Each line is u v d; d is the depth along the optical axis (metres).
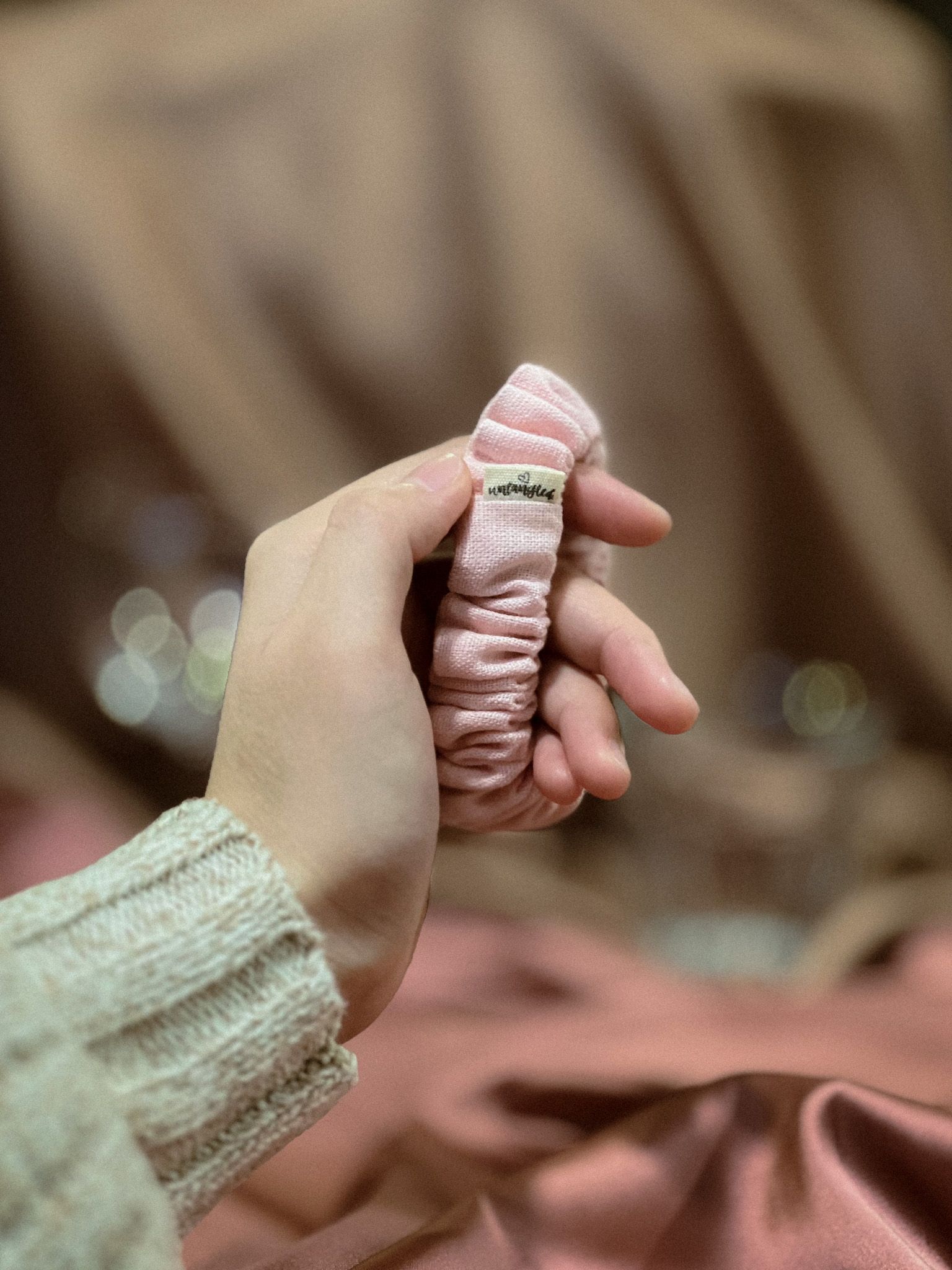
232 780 0.37
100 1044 0.32
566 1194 0.38
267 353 0.96
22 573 0.98
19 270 0.94
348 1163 0.47
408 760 0.36
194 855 0.35
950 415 1.00
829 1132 0.38
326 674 0.36
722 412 0.98
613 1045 0.55
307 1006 0.34
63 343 0.95
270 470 0.95
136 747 0.97
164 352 0.94
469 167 0.95
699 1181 0.38
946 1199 0.37
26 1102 0.30
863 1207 0.37
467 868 0.85
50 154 0.94
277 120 0.96
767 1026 0.58
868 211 1.00
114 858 0.35
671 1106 0.40
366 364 0.96
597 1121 0.47
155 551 0.95
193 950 0.33
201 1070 0.33
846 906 0.77
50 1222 0.29
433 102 0.95
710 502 0.98
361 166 0.95
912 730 1.01
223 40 0.97
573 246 0.95
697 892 0.77
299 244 0.95
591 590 0.41
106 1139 0.30
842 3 1.05
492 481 0.39
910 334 1.00
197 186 0.96
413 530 0.37
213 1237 0.44
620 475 0.97
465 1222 0.38
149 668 0.95
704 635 0.98
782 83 0.97
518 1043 0.56
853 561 0.99
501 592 0.39
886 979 0.69
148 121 0.96
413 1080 0.54
